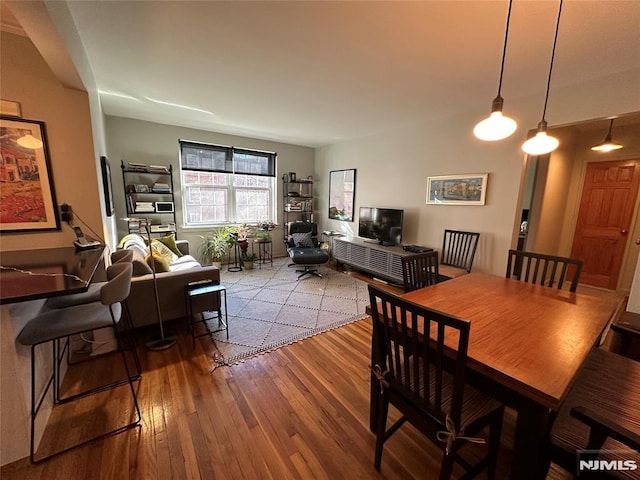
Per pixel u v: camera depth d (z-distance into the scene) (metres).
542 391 0.84
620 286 3.92
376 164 4.79
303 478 1.30
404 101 3.14
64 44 1.55
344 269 5.03
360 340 2.55
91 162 2.31
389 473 1.33
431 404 1.12
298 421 1.63
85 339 2.16
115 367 2.08
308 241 5.05
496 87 2.70
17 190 2.09
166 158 4.50
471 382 1.18
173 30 1.86
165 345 2.37
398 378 1.21
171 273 2.51
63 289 1.20
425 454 1.45
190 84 2.78
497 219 3.21
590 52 2.00
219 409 1.70
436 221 3.87
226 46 2.06
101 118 3.22
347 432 1.56
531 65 2.22
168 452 1.41
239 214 5.42
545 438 1.03
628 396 1.15
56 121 2.16
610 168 3.93
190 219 4.90
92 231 2.36
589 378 1.26
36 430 1.44
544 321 1.35
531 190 4.00
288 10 1.64
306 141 5.56
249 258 4.88
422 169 4.02
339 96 3.04
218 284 2.67
